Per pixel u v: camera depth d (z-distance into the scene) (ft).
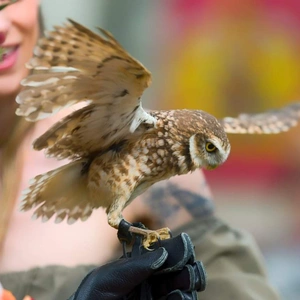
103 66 10.18
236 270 11.54
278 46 23.40
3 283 11.41
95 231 11.60
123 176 10.45
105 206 10.53
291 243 23.18
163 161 10.49
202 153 10.53
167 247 10.53
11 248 11.51
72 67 10.19
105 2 22.57
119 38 23.45
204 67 23.53
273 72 23.36
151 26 23.71
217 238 11.64
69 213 10.60
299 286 20.93
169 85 23.57
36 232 11.54
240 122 11.14
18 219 11.55
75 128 10.37
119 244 11.65
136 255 10.56
